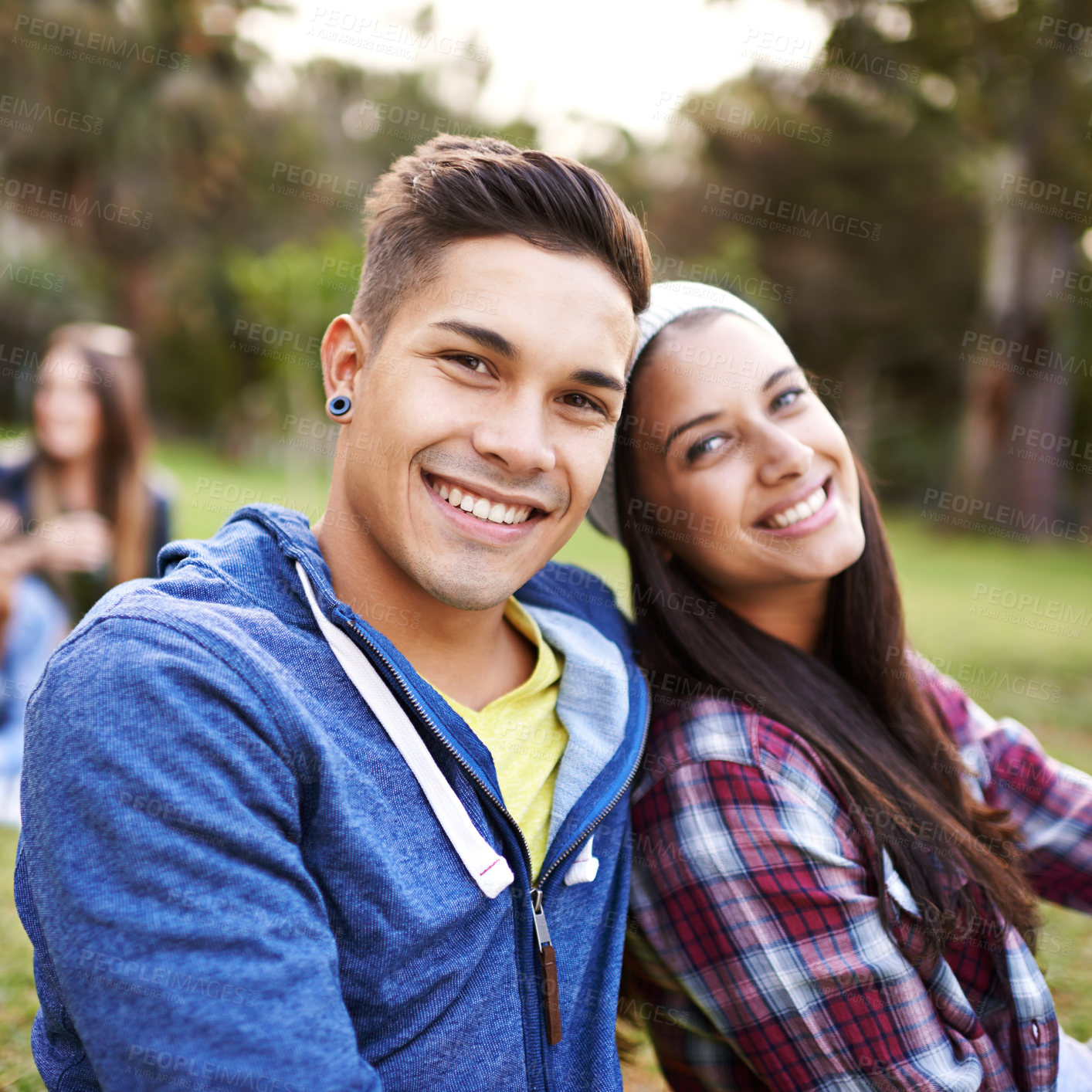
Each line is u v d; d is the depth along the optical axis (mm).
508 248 1254
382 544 1313
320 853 1145
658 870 1520
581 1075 1354
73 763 1042
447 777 1250
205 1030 977
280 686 1137
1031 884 1939
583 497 1341
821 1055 1420
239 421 22609
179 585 1195
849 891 1440
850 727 1675
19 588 3828
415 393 1256
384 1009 1153
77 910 1007
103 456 4113
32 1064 1984
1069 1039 1735
